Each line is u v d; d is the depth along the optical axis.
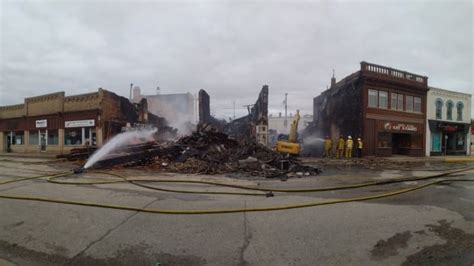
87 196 6.11
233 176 9.75
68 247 3.58
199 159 12.91
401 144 23.78
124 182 8.11
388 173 10.88
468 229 4.16
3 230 4.14
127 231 4.03
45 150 22.78
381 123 20.95
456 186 7.80
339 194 6.58
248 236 3.84
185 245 3.57
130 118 23.64
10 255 3.40
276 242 3.65
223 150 14.52
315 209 5.16
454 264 3.12
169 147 14.20
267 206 5.30
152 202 5.56
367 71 20.39
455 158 20.77
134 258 3.28
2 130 26.42
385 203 5.68
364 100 20.27
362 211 5.05
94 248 3.54
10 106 25.77
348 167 13.45
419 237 3.85
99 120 19.83
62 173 9.95
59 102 21.62
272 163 11.96
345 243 3.63
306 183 8.19
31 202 5.59
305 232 3.99
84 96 20.64
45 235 3.94
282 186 7.61
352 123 21.41
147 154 13.08
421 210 5.12
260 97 22.33
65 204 5.41
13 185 7.54
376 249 3.47
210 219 4.54
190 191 6.70
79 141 20.97
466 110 26.30
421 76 23.44
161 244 3.61
